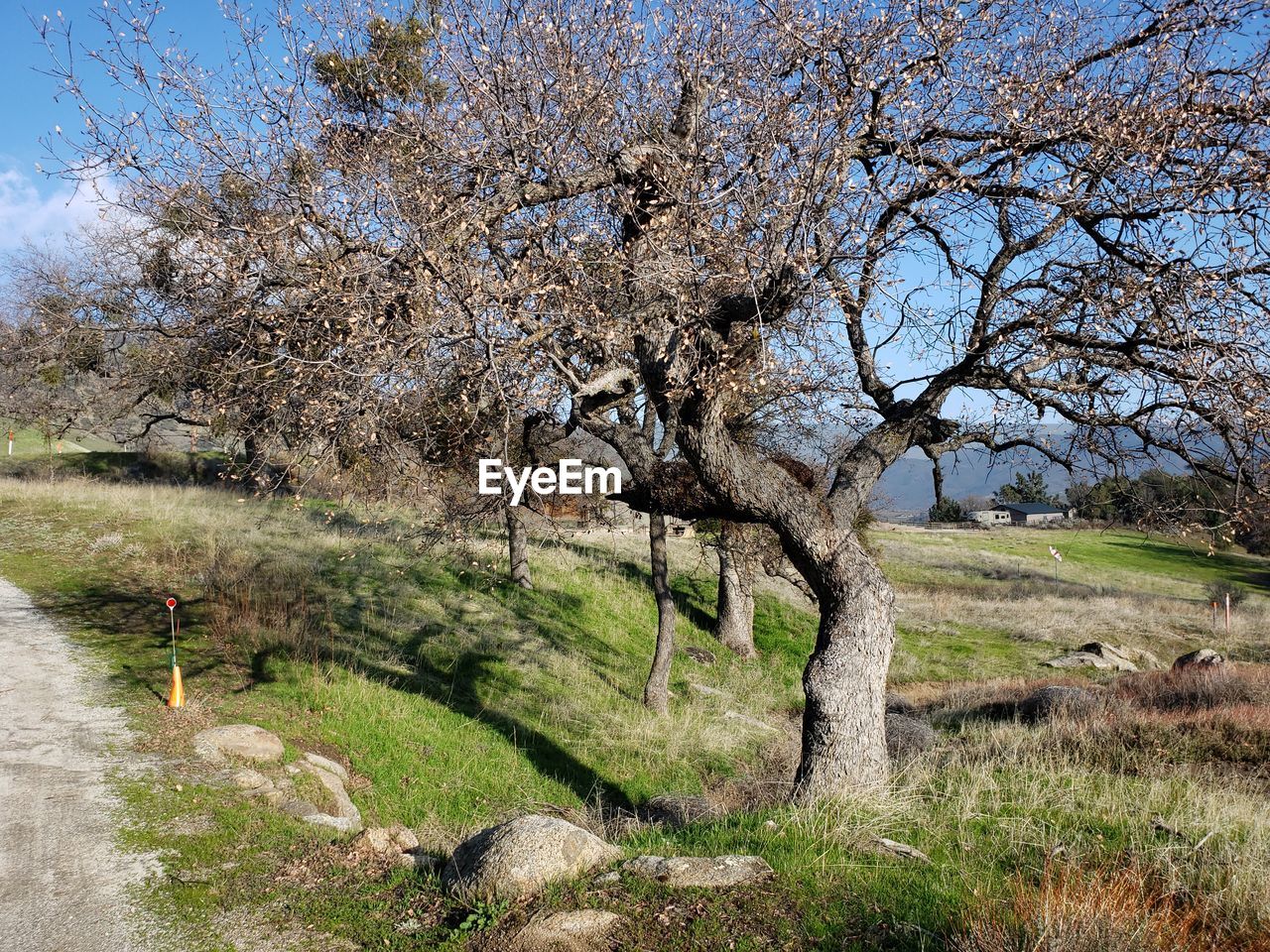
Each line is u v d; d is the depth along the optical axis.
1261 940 4.61
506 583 20.88
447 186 7.64
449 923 5.20
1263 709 12.55
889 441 8.93
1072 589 38.59
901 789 7.38
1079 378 8.14
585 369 8.65
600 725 14.98
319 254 6.88
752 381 7.37
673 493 8.94
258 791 8.09
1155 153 6.96
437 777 11.10
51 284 17.45
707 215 7.58
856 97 7.71
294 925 5.39
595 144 8.02
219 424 7.91
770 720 17.84
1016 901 4.84
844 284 7.55
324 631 15.14
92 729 9.59
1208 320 7.27
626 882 5.38
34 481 27.39
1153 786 7.77
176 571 17.20
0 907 5.70
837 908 5.01
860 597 8.41
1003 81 7.67
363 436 6.77
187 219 7.25
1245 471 7.07
